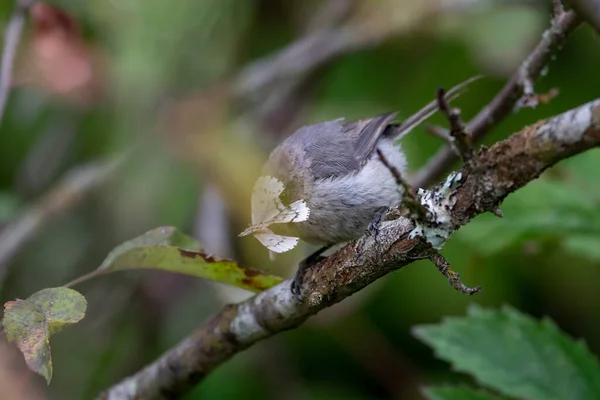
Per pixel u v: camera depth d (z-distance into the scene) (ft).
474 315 24.03
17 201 36.35
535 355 23.12
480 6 36.65
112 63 34.22
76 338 36.65
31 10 32.27
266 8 41.01
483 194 15.57
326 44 38.63
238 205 34.53
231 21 37.99
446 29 37.32
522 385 22.61
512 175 15.08
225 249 32.89
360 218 26.14
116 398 23.24
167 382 22.44
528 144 14.73
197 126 35.27
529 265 35.53
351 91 39.68
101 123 37.88
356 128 27.81
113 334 37.14
